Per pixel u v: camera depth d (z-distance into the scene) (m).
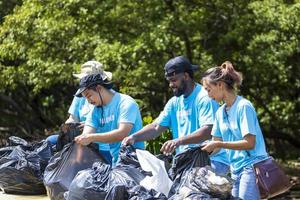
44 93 25.42
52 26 15.76
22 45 16.36
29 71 17.05
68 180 7.56
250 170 6.31
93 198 6.60
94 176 6.73
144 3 16.05
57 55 16.09
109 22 16.05
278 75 17.17
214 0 16.64
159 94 17.08
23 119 27.28
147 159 6.69
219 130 6.55
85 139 7.31
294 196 16.28
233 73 6.32
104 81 7.47
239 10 16.62
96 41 15.50
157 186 6.52
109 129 7.52
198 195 5.97
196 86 7.03
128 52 14.98
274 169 6.34
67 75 15.93
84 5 15.74
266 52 16.42
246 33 16.50
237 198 6.10
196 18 16.56
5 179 8.66
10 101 26.47
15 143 9.45
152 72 15.39
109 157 7.76
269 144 24.31
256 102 19.39
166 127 7.30
